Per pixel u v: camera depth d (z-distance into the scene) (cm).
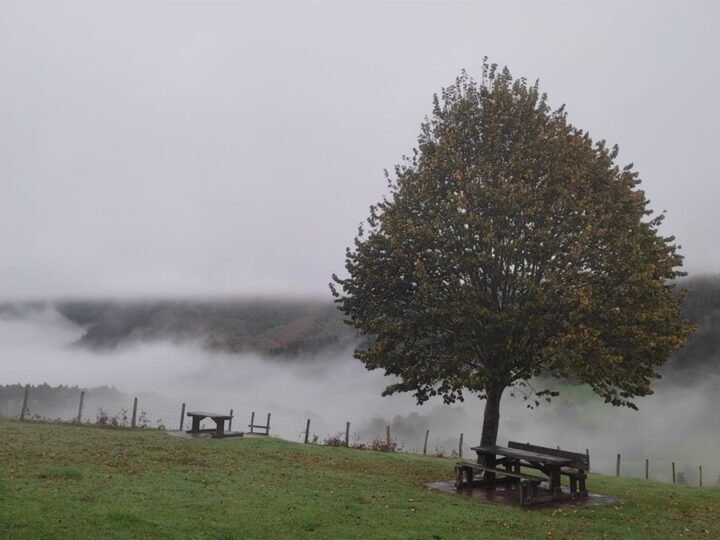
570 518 1323
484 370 1714
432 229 1811
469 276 1825
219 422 2381
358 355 1917
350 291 1984
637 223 1767
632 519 1359
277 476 1551
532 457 1508
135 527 934
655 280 1662
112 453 1714
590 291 1599
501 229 1767
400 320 1872
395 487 1559
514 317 1664
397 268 1845
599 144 2005
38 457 1534
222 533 954
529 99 1975
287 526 1038
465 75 2516
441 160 1912
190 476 1432
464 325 1756
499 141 1895
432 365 1820
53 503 1027
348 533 1029
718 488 2370
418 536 1045
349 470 1823
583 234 1639
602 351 1562
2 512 939
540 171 1844
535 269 1814
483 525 1182
